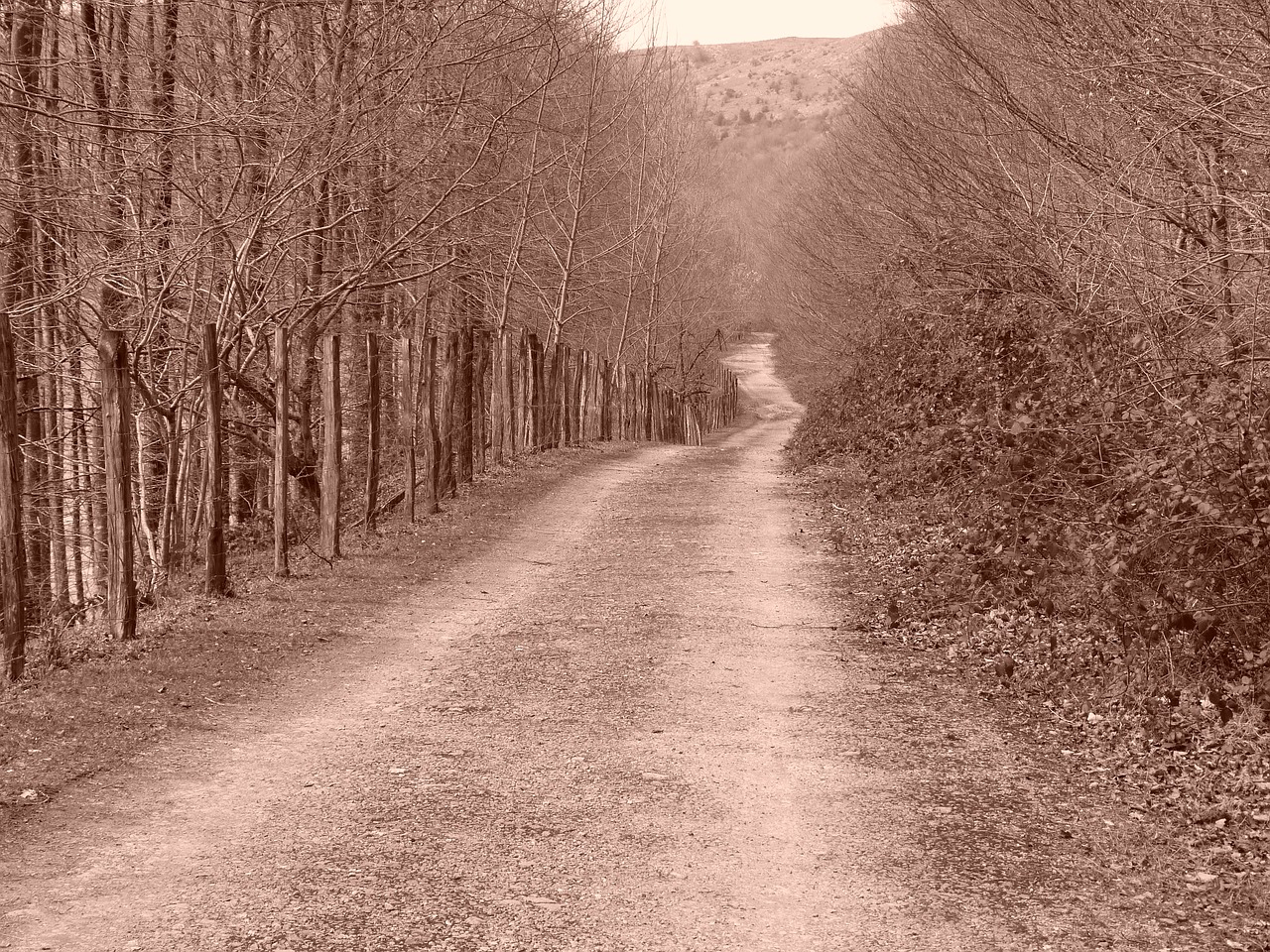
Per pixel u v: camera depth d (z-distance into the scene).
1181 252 11.58
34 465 17.17
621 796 6.63
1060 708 8.24
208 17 17.03
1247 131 10.18
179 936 4.86
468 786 6.76
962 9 16.75
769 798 6.62
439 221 20.27
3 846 5.79
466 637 10.66
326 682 9.09
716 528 17.11
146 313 15.38
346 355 22.53
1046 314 14.91
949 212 16.84
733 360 101.56
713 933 4.99
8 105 12.76
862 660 9.79
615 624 11.19
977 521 12.13
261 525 18.77
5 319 8.84
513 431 24.08
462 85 19.25
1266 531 7.48
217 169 15.92
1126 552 8.11
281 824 6.14
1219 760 6.91
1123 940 4.91
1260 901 5.14
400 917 5.07
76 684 8.66
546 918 5.09
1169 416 9.55
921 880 5.54
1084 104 13.34
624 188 39.81
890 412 21.84
